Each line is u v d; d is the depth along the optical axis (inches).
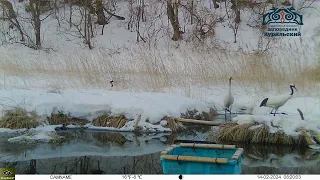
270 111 485.4
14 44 936.3
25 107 473.1
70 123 478.3
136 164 356.5
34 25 978.1
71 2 1018.1
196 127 470.0
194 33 922.1
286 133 406.3
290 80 582.2
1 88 535.5
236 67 623.2
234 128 422.0
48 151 395.9
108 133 459.8
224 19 1031.6
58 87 550.6
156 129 459.5
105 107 486.3
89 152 393.7
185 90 561.3
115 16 1056.2
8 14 1035.9
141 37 943.7
